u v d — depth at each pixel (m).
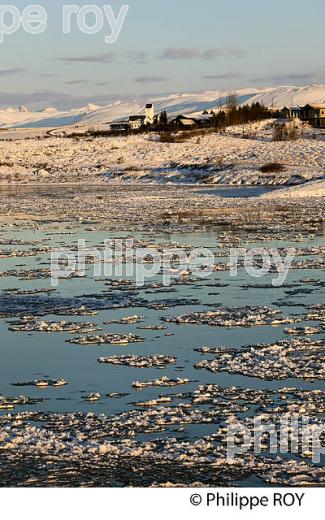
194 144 128.12
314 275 35.00
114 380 20.70
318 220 57.12
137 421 17.78
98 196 83.75
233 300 30.05
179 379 20.42
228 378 20.64
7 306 29.58
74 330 25.78
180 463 15.77
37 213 66.38
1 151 135.25
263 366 21.42
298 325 26.02
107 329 25.88
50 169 122.00
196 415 18.06
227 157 114.38
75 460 15.95
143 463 15.77
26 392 19.97
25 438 16.95
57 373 21.36
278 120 156.25
